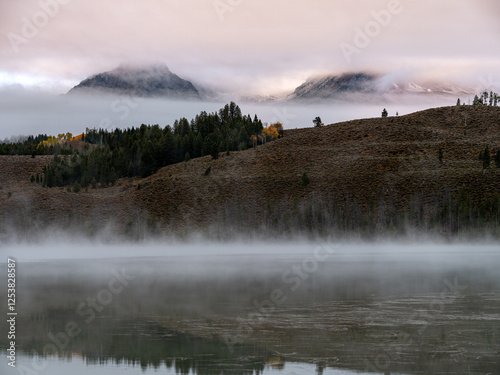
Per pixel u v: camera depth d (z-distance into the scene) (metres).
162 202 154.88
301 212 132.50
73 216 144.88
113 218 146.88
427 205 134.38
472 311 35.28
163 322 32.66
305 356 25.56
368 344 27.33
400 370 23.52
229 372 23.47
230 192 155.88
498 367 23.81
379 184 147.50
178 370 23.77
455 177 144.62
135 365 24.56
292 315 34.38
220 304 38.62
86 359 25.47
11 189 171.38
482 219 117.88
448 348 26.58
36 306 38.16
